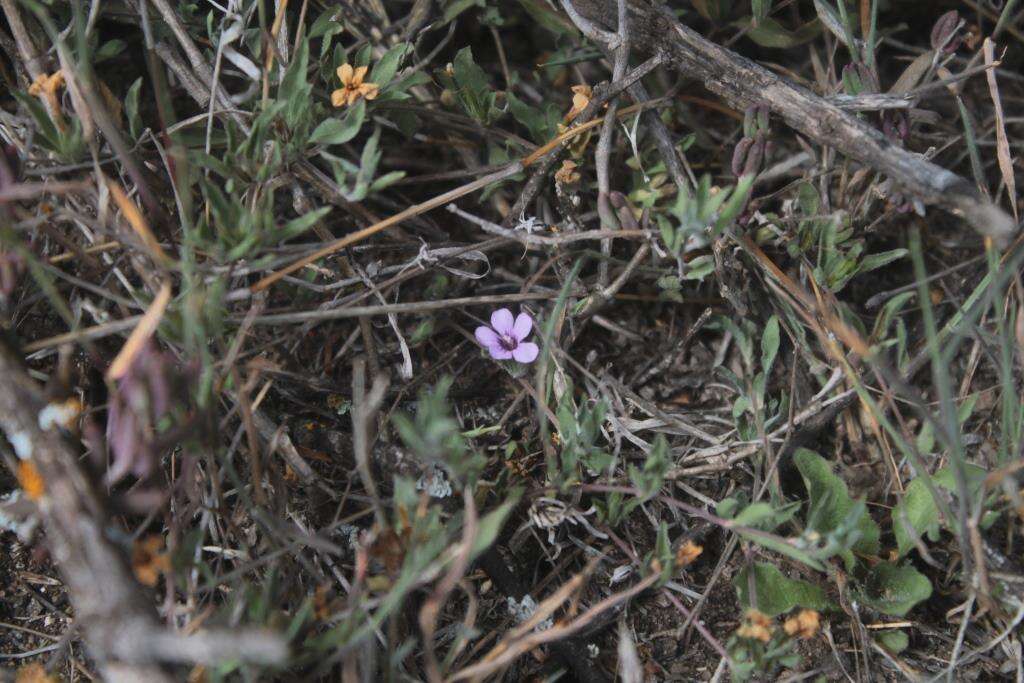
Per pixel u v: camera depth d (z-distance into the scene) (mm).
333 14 731
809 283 743
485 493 714
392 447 722
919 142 779
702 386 756
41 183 711
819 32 769
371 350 730
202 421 669
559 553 720
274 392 732
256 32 726
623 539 723
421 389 739
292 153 706
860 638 710
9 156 701
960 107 732
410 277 730
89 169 720
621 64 732
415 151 777
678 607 710
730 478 731
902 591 707
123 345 728
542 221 751
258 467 694
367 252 749
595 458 709
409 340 743
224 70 735
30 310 726
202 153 696
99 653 650
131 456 657
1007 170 734
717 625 716
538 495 712
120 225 710
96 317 700
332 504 718
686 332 758
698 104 789
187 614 683
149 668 647
